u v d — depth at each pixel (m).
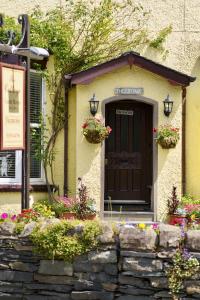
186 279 6.22
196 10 11.48
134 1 11.41
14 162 10.55
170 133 10.42
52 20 11.04
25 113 7.91
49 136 11.02
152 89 10.65
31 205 10.18
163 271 6.29
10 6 11.38
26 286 6.68
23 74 7.77
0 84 7.47
